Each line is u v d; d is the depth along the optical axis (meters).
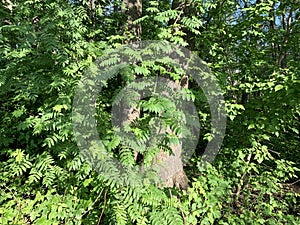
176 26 2.58
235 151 3.42
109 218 2.40
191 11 2.79
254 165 3.52
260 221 2.84
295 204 3.40
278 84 2.99
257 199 3.15
